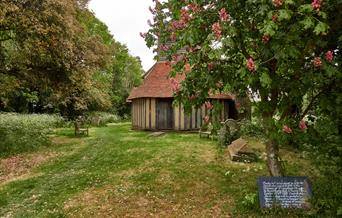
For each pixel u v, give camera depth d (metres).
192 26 6.22
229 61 6.46
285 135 6.22
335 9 5.72
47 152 15.43
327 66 5.42
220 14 5.71
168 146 15.25
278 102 6.62
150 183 9.17
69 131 25.97
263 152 11.77
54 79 18.58
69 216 7.09
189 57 6.65
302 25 5.25
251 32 6.03
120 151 14.45
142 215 7.04
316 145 7.31
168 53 7.29
